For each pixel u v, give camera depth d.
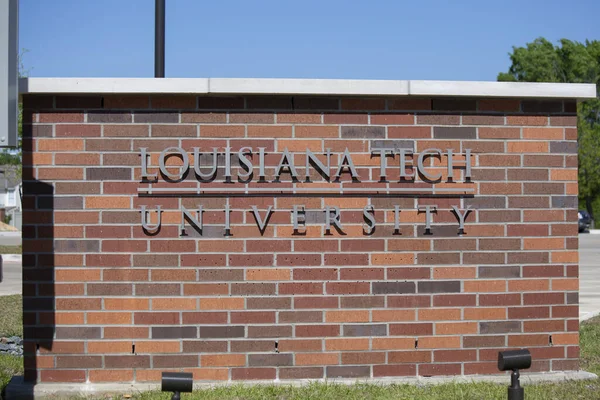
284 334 7.11
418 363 7.23
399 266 7.20
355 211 7.16
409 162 7.23
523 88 7.23
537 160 7.37
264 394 6.64
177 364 7.04
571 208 7.41
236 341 7.07
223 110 7.07
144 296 7.02
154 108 7.03
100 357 7.00
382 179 7.19
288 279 7.11
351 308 7.16
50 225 6.98
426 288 7.23
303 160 7.12
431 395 6.64
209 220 7.06
